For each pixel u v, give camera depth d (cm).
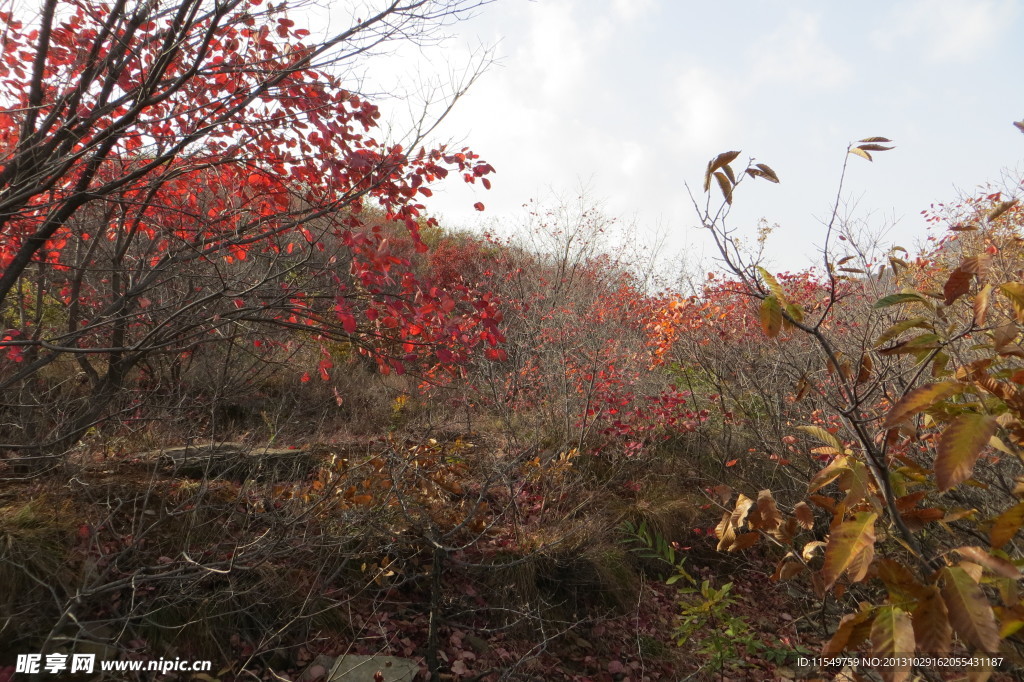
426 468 546
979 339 385
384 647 396
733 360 721
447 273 1002
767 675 434
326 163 374
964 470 152
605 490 632
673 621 508
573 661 446
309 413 722
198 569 373
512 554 495
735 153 213
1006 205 240
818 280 837
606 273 1255
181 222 448
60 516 386
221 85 404
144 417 520
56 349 347
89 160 345
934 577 173
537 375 814
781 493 607
